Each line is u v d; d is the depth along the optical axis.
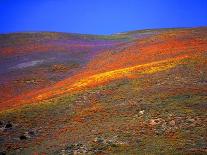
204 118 30.77
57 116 39.84
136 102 38.28
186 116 31.77
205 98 35.38
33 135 35.69
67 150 29.31
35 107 44.00
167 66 51.47
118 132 30.98
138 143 28.11
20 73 71.38
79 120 36.66
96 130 32.62
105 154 26.97
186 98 36.38
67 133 33.75
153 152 25.56
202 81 41.78
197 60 51.16
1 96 60.00
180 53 60.44
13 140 35.16
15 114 42.09
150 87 43.06
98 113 37.38
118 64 65.00
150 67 53.34
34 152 30.58
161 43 75.88
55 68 72.56
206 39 71.69
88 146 29.23
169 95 38.09
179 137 27.94
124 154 26.20
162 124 31.19
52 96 49.47
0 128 38.53
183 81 42.97
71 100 44.38
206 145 25.83
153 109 34.94
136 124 32.12
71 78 62.75
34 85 64.00
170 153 24.77
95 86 48.91
